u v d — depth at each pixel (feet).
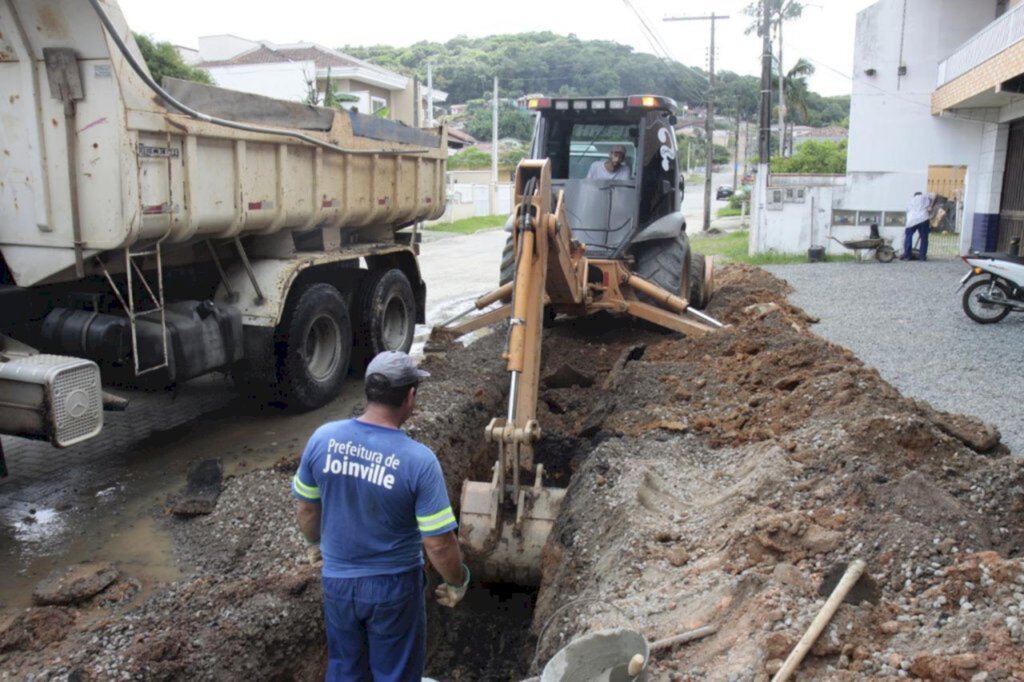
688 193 224.94
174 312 21.84
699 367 24.39
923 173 64.28
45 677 12.32
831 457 16.07
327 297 26.27
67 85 18.02
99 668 12.54
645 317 28.35
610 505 16.12
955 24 67.97
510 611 17.16
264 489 19.12
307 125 24.73
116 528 17.89
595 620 12.64
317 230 26.73
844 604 10.75
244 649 13.57
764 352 24.34
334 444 10.77
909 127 69.97
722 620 11.51
